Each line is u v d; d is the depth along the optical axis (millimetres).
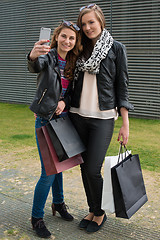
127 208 2414
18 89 10969
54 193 2785
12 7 10781
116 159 2562
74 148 2451
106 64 2449
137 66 8008
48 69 2340
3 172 3996
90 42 2562
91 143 2529
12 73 11070
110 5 8367
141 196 2600
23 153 4852
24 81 10750
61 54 2469
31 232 2561
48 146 2385
